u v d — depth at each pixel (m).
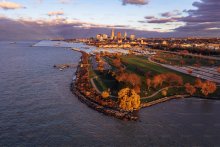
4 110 187.12
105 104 198.12
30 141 142.38
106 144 141.62
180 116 183.88
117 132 156.00
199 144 143.88
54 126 161.88
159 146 140.75
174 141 146.50
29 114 180.62
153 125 167.12
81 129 158.75
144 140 147.12
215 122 174.00
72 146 138.50
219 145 143.50
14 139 144.12
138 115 184.50
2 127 158.25
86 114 183.75
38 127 159.62
